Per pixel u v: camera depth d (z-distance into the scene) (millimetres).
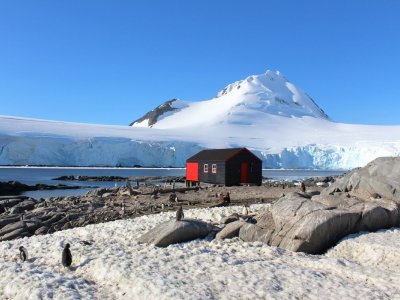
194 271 13141
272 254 15094
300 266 13805
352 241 15500
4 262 15531
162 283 11805
